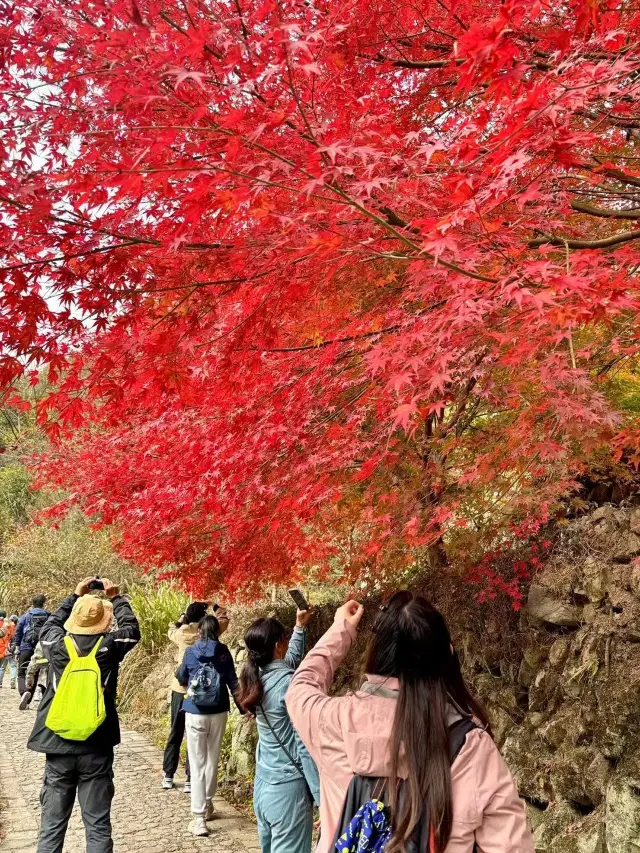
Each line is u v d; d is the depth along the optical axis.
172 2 2.28
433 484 4.04
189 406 3.46
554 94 1.82
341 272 2.61
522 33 1.85
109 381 2.72
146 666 11.28
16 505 23.45
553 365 2.43
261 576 5.72
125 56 1.81
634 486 4.39
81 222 2.10
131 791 6.39
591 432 2.71
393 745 1.33
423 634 1.41
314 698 1.54
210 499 3.94
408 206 2.27
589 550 4.12
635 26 2.19
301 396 3.32
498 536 4.46
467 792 1.27
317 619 6.80
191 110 1.87
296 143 2.01
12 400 3.18
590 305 1.75
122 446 4.94
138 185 1.80
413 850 1.24
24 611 19.06
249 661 3.61
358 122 2.25
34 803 6.05
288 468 3.61
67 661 3.70
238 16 2.04
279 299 2.59
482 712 1.44
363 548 4.23
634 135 3.22
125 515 4.62
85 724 3.54
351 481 4.04
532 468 3.69
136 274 2.33
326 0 2.29
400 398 2.32
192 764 5.34
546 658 4.19
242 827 5.46
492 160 1.98
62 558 18.34
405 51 3.07
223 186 1.94
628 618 3.68
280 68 1.75
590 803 3.49
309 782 3.42
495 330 2.29
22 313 2.30
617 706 3.43
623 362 3.86
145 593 13.30
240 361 2.97
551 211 2.46
